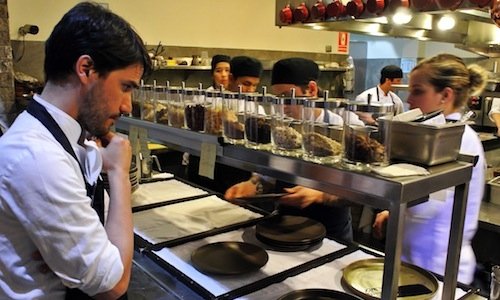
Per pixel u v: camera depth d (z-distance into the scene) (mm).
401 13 1923
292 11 2361
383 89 4574
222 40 4996
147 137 1822
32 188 863
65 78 936
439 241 1660
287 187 1990
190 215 1825
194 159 2840
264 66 5176
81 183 964
